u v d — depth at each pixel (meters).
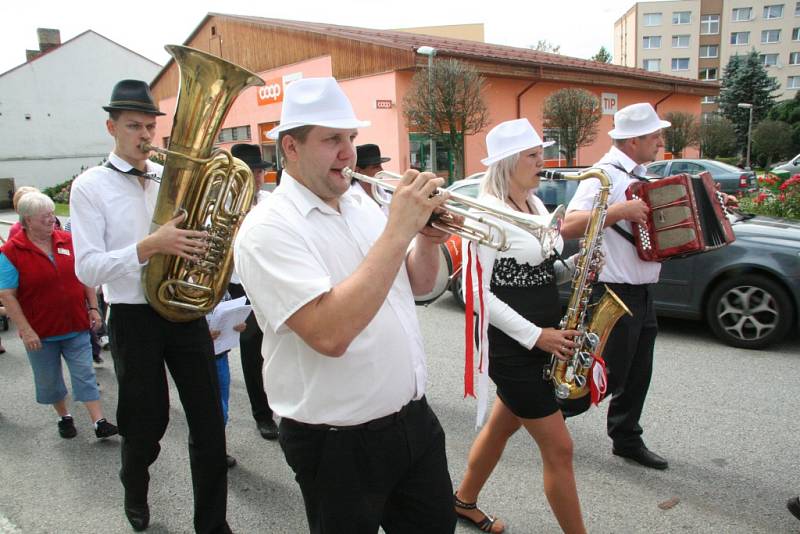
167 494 3.10
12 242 3.63
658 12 64.19
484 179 2.46
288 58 18.53
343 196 1.70
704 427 3.50
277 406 1.65
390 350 1.60
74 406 4.42
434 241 1.73
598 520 2.68
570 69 18.89
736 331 4.88
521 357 2.26
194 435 2.59
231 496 3.06
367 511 1.59
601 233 2.54
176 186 2.44
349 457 1.58
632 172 3.12
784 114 42.91
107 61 32.75
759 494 2.83
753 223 5.16
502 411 2.50
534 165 2.37
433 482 1.72
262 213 1.50
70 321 3.71
